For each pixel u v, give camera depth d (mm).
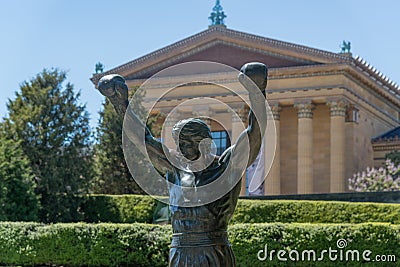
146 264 21797
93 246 22422
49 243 22953
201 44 62125
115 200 34500
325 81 60188
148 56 60562
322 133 64000
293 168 64062
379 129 68875
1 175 30203
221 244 6172
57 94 38719
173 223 6273
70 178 37094
